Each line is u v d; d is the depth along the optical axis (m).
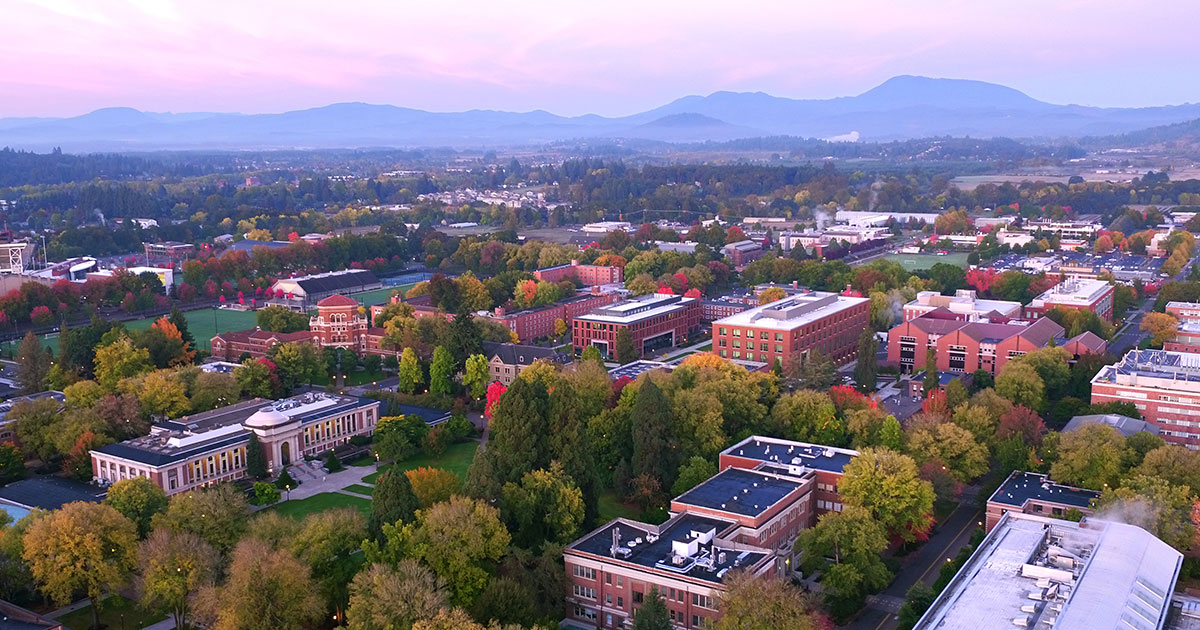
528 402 195.50
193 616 152.50
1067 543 154.38
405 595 140.62
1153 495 172.62
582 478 192.62
